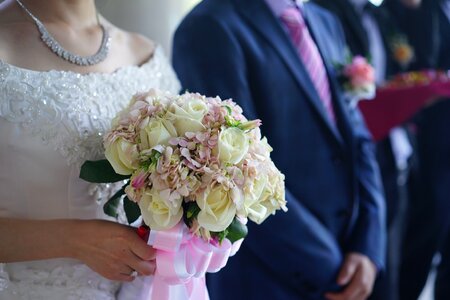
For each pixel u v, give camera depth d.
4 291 1.43
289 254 2.09
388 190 3.03
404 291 3.32
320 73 2.23
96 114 1.49
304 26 2.26
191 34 2.11
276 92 2.09
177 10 2.91
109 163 1.36
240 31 2.09
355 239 2.24
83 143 1.46
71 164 1.45
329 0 3.04
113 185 1.54
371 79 2.40
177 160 1.24
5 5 1.51
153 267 1.36
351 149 2.21
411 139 3.21
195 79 2.07
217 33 2.08
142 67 1.67
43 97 1.43
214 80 2.04
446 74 3.19
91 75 1.52
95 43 1.60
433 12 3.35
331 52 2.39
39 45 1.49
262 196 1.32
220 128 1.28
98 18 1.65
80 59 1.53
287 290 2.14
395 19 3.33
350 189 2.21
